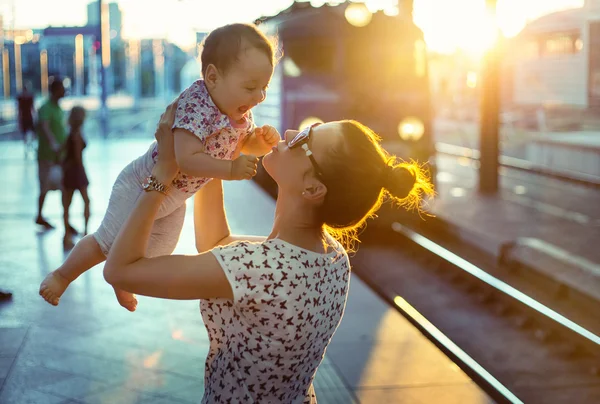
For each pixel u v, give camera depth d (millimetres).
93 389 4562
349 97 11484
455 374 4973
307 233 2133
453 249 10523
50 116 9227
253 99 2133
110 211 2268
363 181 2080
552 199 13977
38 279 7039
